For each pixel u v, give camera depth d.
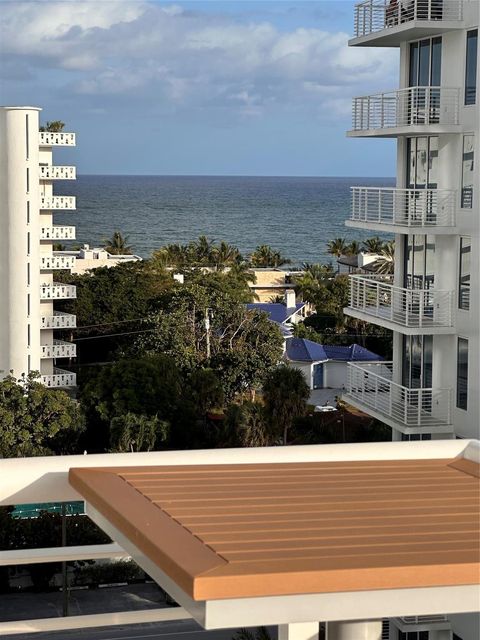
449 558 6.52
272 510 7.56
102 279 79.88
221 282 80.69
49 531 33.00
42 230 68.00
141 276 81.06
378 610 6.36
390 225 27.62
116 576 34.59
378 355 68.50
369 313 29.25
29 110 65.88
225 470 8.75
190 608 6.19
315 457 9.27
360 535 7.00
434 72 27.48
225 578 6.01
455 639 23.64
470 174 25.98
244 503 7.72
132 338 78.31
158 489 8.04
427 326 26.77
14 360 67.00
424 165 27.98
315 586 6.16
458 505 7.89
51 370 69.25
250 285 108.00
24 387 48.69
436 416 27.28
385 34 27.50
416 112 27.70
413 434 28.45
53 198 68.19
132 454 8.77
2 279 66.62
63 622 7.85
